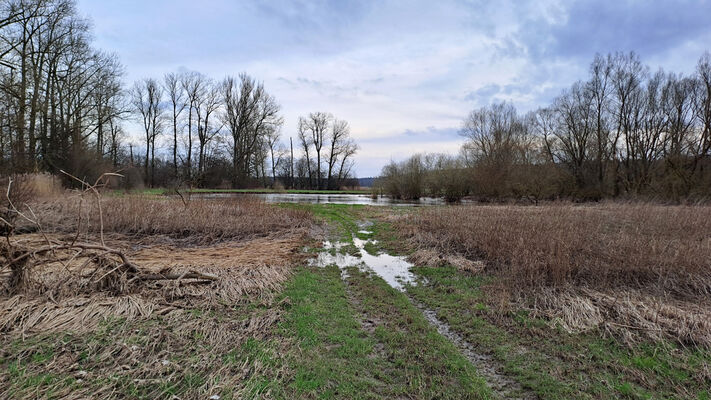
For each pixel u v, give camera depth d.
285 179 53.09
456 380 3.31
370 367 3.48
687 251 6.45
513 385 3.29
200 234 9.86
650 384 3.27
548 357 3.79
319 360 3.54
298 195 33.75
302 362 3.48
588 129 27.92
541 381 3.32
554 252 6.47
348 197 31.64
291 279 6.18
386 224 12.88
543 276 5.89
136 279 5.15
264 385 3.05
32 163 16.20
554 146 30.25
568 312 4.71
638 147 26.38
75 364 3.21
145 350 3.54
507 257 7.23
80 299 4.54
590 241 7.62
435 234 9.83
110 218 9.75
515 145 28.44
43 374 3.08
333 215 15.95
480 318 4.82
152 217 10.14
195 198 15.48
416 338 4.14
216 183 39.12
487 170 25.94
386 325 4.51
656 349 3.84
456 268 7.27
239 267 6.54
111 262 5.16
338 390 3.07
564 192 26.11
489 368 3.60
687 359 3.67
